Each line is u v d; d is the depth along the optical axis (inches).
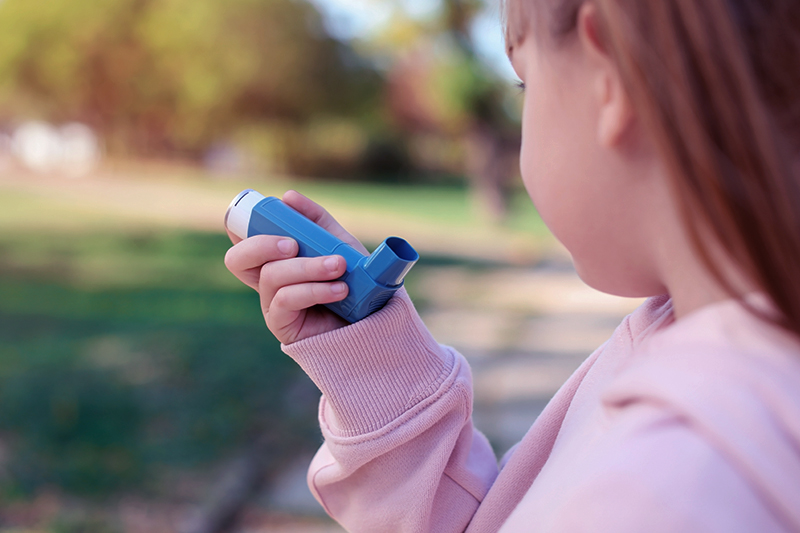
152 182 926.4
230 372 170.1
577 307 293.3
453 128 786.8
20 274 321.1
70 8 932.0
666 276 18.5
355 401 28.8
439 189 1136.2
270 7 954.7
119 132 1151.0
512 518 18.5
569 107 19.2
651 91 15.6
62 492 109.5
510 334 240.7
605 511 14.5
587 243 20.1
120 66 987.9
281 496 117.0
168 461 121.6
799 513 13.6
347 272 28.2
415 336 29.9
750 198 15.0
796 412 14.3
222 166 1195.3
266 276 28.9
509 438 140.7
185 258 389.1
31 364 175.2
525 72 21.7
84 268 345.7
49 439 127.3
